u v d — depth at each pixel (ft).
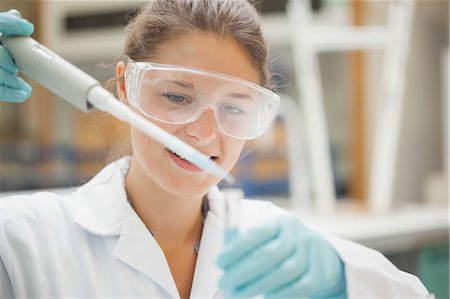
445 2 11.37
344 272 3.07
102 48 10.98
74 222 3.55
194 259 3.75
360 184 10.33
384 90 8.82
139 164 3.63
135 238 3.48
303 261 2.73
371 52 10.34
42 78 3.10
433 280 8.10
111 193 3.70
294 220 2.90
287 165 9.66
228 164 3.40
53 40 10.97
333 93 11.18
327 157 8.62
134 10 3.80
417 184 11.66
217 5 3.33
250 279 2.63
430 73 11.98
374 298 3.14
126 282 3.38
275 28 10.57
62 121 10.75
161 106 3.19
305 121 9.30
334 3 10.44
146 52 3.38
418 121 11.68
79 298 3.31
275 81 4.13
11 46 3.23
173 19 3.30
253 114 3.35
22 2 10.40
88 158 9.98
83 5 10.94
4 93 3.39
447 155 11.28
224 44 3.26
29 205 3.63
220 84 3.17
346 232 6.91
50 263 3.35
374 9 10.06
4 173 10.39
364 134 10.35
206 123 3.20
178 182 3.29
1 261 3.33
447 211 9.50
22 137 10.87
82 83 2.93
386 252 7.40
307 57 8.34
